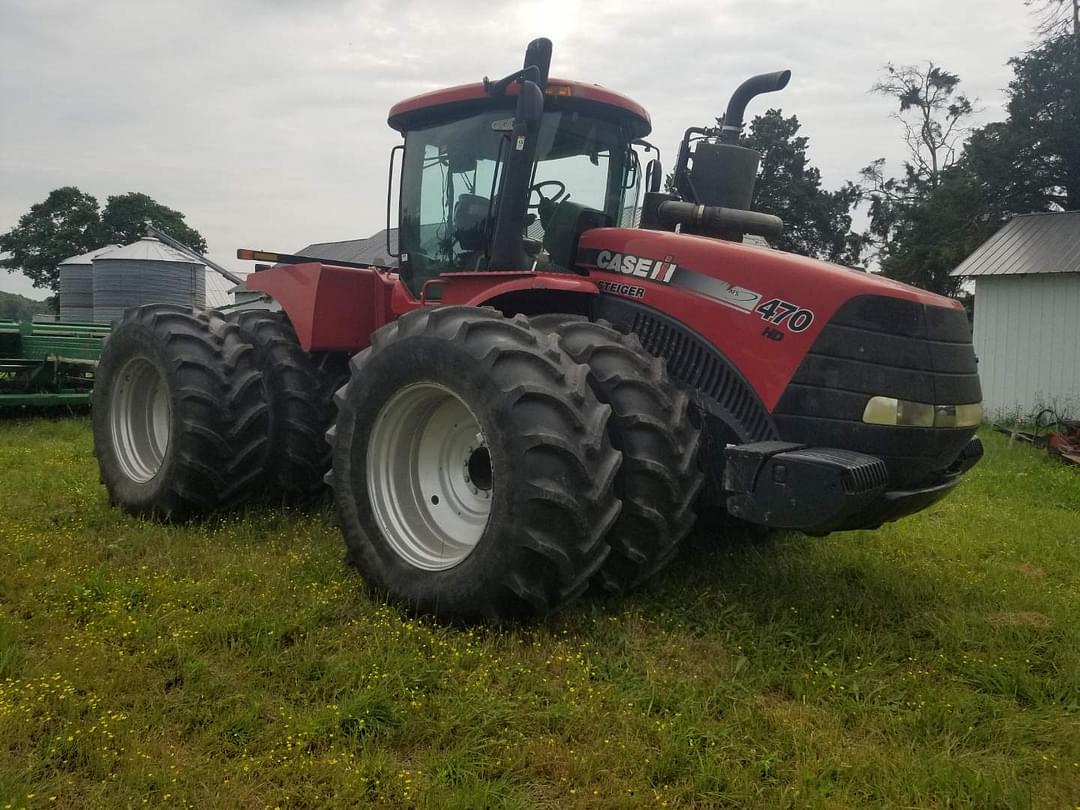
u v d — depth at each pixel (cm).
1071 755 259
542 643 316
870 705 284
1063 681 309
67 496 536
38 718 254
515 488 311
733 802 229
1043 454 983
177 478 460
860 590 398
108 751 237
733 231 418
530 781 235
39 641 309
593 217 439
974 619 360
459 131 467
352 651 304
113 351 516
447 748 248
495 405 318
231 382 471
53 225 4772
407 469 373
